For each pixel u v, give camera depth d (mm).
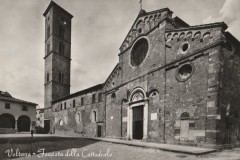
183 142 14680
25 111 43062
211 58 13898
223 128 13336
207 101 13617
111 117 24391
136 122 20484
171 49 17141
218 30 13938
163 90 17125
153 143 16328
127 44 23703
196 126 14055
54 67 43094
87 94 30875
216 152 11930
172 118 15922
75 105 33781
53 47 43469
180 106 15438
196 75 14703
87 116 30078
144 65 20031
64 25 47375
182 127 15000
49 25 46125
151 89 18453
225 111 13695
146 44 20859
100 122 26781
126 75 22797
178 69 16109
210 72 13766
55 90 42688
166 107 16625
